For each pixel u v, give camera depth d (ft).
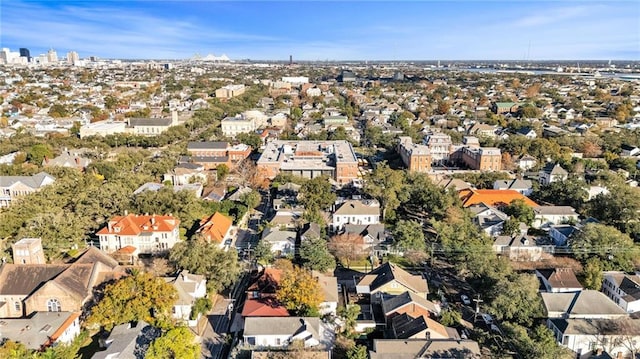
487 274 341.00
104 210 439.63
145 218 424.87
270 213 526.98
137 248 409.49
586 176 637.30
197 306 310.24
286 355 260.83
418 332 279.08
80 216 425.28
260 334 280.92
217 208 499.10
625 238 396.37
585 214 485.15
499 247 406.21
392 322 301.43
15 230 416.26
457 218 447.83
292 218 475.72
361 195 581.94
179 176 624.18
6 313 307.37
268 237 421.59
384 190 511.81
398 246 399.24
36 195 458.91
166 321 288.10
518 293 313.53
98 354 254.06
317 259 372.17
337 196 570.05
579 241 393.50
